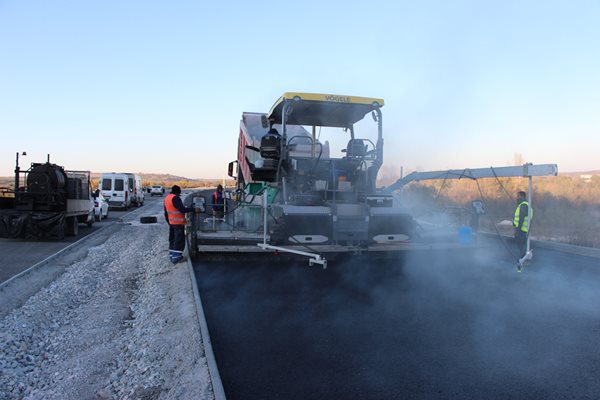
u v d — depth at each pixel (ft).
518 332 18.19
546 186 78.28
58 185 51.34
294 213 27.40
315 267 30.30
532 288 25.52
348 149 34.04
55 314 25.39
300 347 16.60
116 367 17.38
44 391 15.99
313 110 32.65
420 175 35.19
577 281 27.22
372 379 13.92
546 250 39.68
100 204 76.69
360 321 19.57
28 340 21.08
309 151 35.27
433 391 13.14
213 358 14.49
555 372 14.40
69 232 55.88
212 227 33.17
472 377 14.06
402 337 17.63
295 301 22.68
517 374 14.26
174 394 13.33
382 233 29.14
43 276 33.01
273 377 14.10
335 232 27.58
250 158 45.57
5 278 31.04
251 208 33.55
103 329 22.26
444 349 16.38
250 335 17.87
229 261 30.17
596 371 14.49
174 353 16.61
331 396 12.85
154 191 206.49
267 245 27.76
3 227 48.98
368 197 29.22
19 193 50.42
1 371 17.46
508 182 67.26
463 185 69.97
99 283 33.12
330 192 31.14
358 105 31.04
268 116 35.70
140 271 36.32
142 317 23.44
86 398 14.83
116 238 56.13
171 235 33.58
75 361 18.42
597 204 67.97
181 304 22.40
